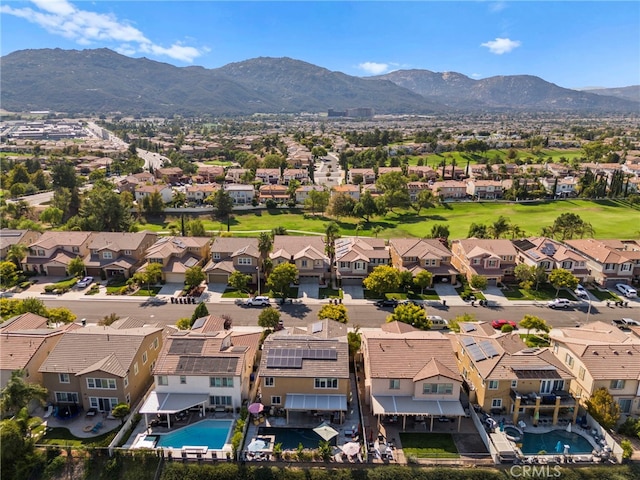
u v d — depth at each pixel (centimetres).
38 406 5022
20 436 4266
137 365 5200
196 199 16988
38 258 9294
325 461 4397
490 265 8906
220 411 5025
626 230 13050
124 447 4478
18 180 17638
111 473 4319
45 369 4956
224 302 8038
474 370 5172
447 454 4475
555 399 4825
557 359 5153
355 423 4875
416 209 16100
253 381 5500
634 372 4988
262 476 4272
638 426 4666
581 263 8950
